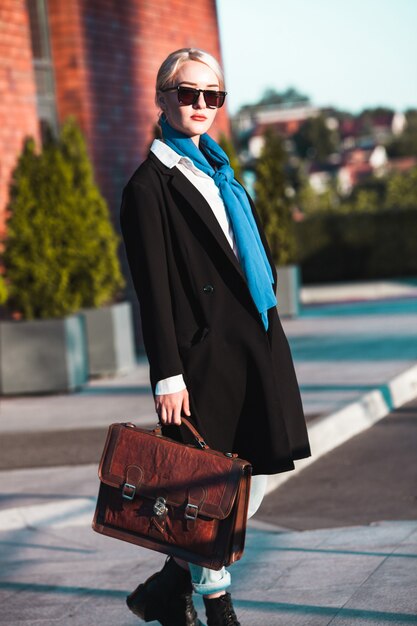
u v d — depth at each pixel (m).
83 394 12.14
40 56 14.92
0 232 12.97
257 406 3.79
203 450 3.68
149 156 3.89
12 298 12.31
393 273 30.95
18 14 13.40
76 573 5.78
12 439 9.62
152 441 3.74
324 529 6.46
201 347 3.75
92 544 6.44
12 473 8.20
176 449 3.71
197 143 4.02
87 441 9.31
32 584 5.61
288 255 20.88
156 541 3.71
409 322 18.42
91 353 13.40
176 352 3.73
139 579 5.59
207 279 3.78
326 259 31.14
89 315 13.31
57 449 9.05
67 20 14.95
